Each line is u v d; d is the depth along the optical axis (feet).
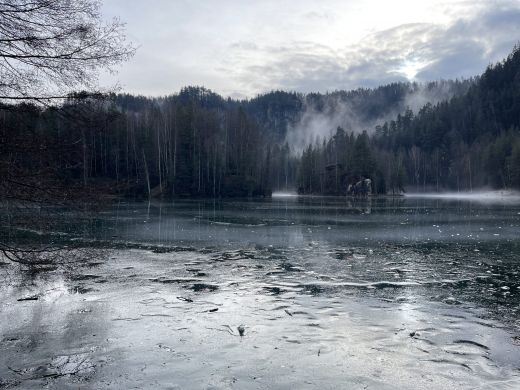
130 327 27.07
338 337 25.59
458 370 21.17
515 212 143.95
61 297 33.73
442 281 40.24
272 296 34.55
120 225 87.45
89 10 23.63
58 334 25.75
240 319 28.81
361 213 135.95
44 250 28.53
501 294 35.68
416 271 44.68
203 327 27.17
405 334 26.18
